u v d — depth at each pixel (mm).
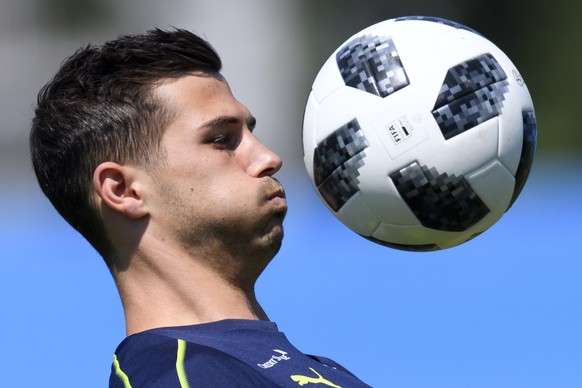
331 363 13922
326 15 68688
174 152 12828
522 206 47250
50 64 65938
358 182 14008
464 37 14227
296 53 68062
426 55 13953
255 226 12891
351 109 14016
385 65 13984
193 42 13375
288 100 66938
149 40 13234
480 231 14336
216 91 13258
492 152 13750
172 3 68438
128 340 12523
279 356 12352
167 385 11305
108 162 12891
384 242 14555
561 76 67875
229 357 11820
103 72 13211
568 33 68438
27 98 64188
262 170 13062
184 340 12086
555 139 65625
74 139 13102
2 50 65438
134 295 13047
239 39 68188
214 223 12773
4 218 49344
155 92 12953
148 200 12875
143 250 12938
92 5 67375
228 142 13164
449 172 13703
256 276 13297
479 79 13867
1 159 60438
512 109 13938
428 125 13656
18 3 66250
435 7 69688
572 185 51156
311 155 14555
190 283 12883
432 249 14547
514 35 69312
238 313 12953
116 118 12938
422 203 13820
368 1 68688
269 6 68625
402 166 13727
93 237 13352
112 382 12133
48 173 13438
